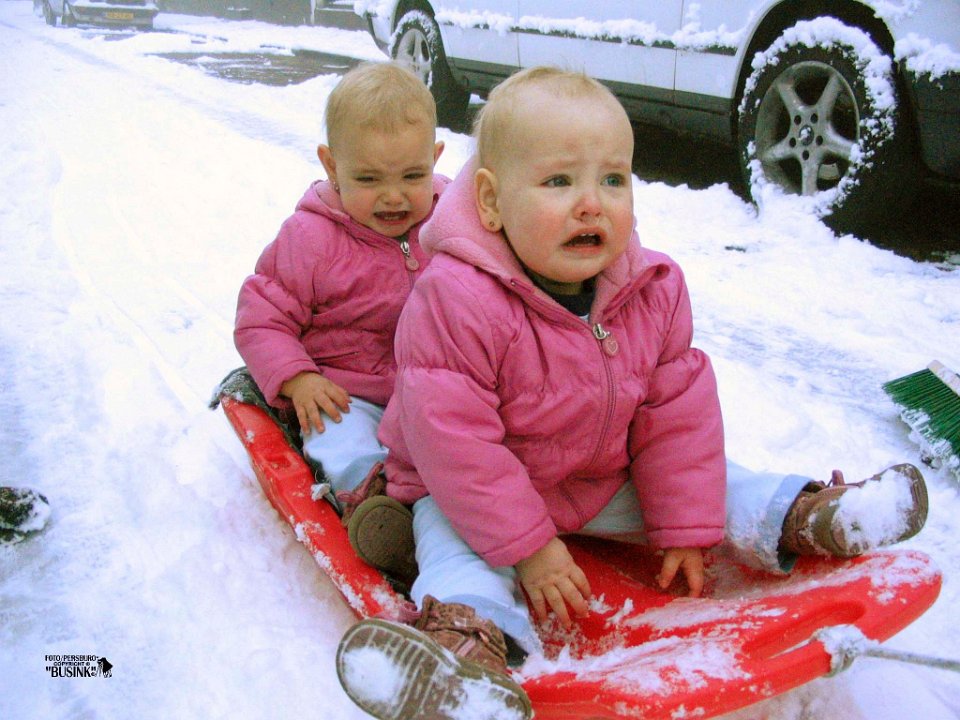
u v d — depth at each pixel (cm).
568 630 166
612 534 183
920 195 456
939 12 329
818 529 156
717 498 167
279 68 970
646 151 580
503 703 127
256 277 222
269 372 211
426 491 172
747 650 141
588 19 473
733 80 414
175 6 1950
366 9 677
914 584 144
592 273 159
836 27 363
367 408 214
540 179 155
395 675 125
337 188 223
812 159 391
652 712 125
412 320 166
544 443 168
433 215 172
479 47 558
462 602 147
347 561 170
